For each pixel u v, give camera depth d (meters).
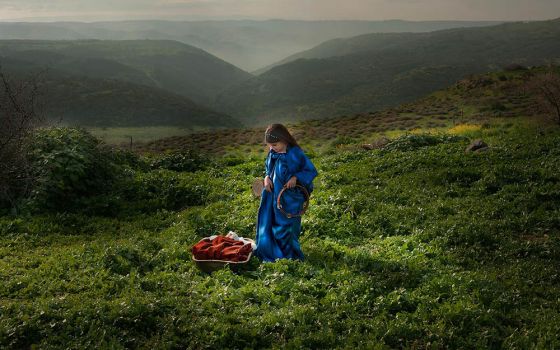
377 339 5.95
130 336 5.76
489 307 6.70
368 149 21.75
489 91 85.88
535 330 6.16
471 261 8.55
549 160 14.45
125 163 16.16
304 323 6.19
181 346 5.68
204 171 16.72
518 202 11.41
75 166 12.07
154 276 7.55
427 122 62.91
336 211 11.14
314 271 7.73
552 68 95.94
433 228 9.97
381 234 10.04
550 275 7.92
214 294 6.83
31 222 10.36
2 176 11.11
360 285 7.16
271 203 8.27
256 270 7.77
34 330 5.71
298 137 66.00
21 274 7.54
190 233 9.81
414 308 6.75
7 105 11.36
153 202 12.52
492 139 20.31
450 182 13.68
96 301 6.39
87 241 9.72
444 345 5.86
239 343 5.80
